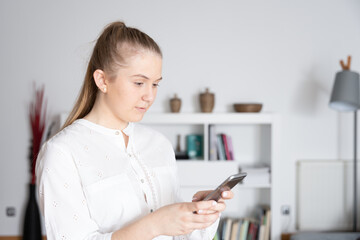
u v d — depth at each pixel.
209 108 3.21
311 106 3.48
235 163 3.12
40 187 0.90
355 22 3.46
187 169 3.11
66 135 0.97
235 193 3.16
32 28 3.37
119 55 0.91
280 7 3.43
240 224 3.20
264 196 3.43
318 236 2.92
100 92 1.02
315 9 3.44
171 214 0.80
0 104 3.40
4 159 3.42
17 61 3.38
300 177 3.45
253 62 3.44
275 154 3.13
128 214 0.96
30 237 3.21
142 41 0.93
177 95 3.42
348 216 3.49
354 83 2.99
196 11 3.40
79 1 3.37
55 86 3.40
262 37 3.43
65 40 3.38
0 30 3.36
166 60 3.41
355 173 3.29
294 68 3.46
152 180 1.06
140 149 1.09
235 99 3.44
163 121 3.13
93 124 1.01
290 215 3.52
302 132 3.50
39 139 3.30
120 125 1.05
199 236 1.09
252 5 3.42
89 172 0.94
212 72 3.43
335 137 3.51
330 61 3.46
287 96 3.47
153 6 3.38
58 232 0.86
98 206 0.94
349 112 3.50
